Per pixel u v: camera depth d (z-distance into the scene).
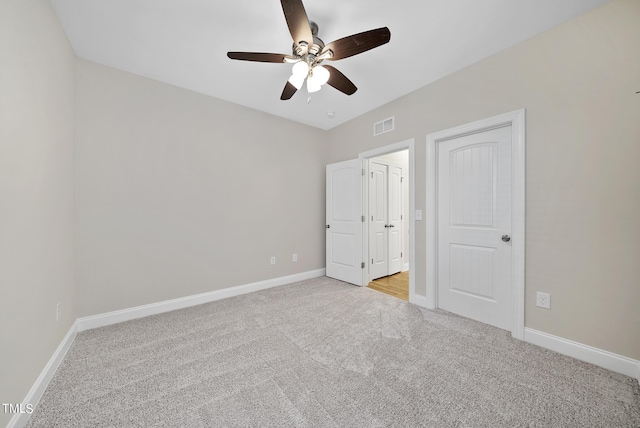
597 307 1.71
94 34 1.94
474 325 2.32
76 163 2.19
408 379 1.58
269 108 3.36
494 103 2.20
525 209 2.02
